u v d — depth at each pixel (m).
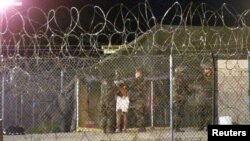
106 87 39.81
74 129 40.72
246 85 38.53
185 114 38.84
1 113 38.19
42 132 40.50
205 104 38.59
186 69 39.34
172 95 36.81
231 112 38.62
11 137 38.38
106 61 40.59
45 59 42.91
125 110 39.88
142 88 40.12
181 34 42.62
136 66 40.97
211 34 42.38
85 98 41.03
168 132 38.62
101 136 38.19
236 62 38.56
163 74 40.38
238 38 41.50
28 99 40.78
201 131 38.66
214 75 35.50
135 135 37.09
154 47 42.28
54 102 40.91
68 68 40.56
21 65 41.41
